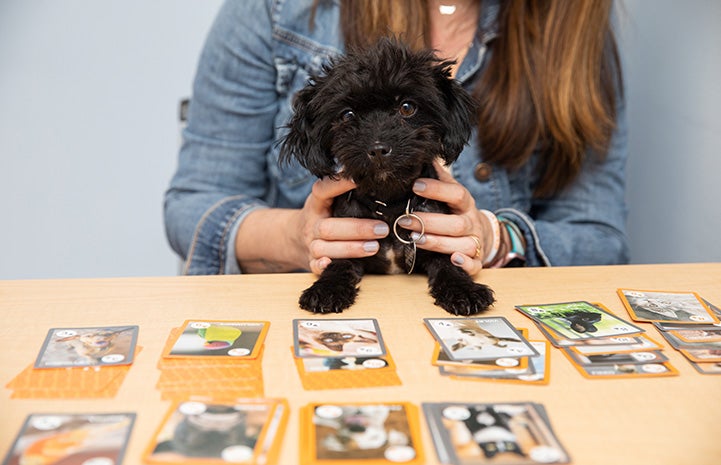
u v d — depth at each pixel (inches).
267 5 101.8
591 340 53.8
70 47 147.8
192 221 97.2
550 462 36.5
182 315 60.1
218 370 48.0
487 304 61.7
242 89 103.5
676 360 50.9
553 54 93.6
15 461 36.0
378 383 46.3
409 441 38.0
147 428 40.1
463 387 45.9
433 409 41.6
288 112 102.9
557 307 61.9
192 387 45.4
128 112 152.4
